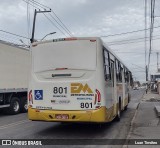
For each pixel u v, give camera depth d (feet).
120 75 56.34
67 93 37.73
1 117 62.90
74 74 37.76
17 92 70.54
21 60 72.33
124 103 64.95
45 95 38.65
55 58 38.73
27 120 55.77
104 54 38.78
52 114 37.96
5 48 65.67
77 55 37.96
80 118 37.09
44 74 39.01
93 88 37.11
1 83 63.82
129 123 50.19
